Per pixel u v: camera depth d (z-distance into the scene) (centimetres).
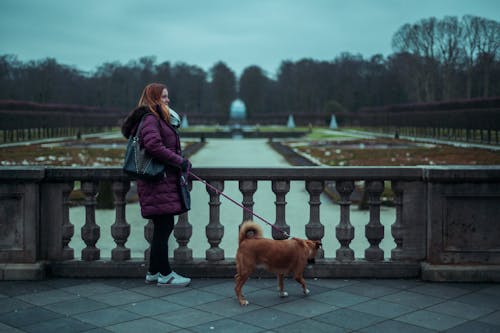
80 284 790
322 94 14412
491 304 709
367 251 826
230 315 670
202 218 1786
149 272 785
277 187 823
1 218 808
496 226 800
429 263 807
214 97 15038
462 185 795
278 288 773
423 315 671
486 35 9500
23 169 796
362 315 671
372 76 14000
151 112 738
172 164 729
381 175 811
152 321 652
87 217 837
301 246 717
